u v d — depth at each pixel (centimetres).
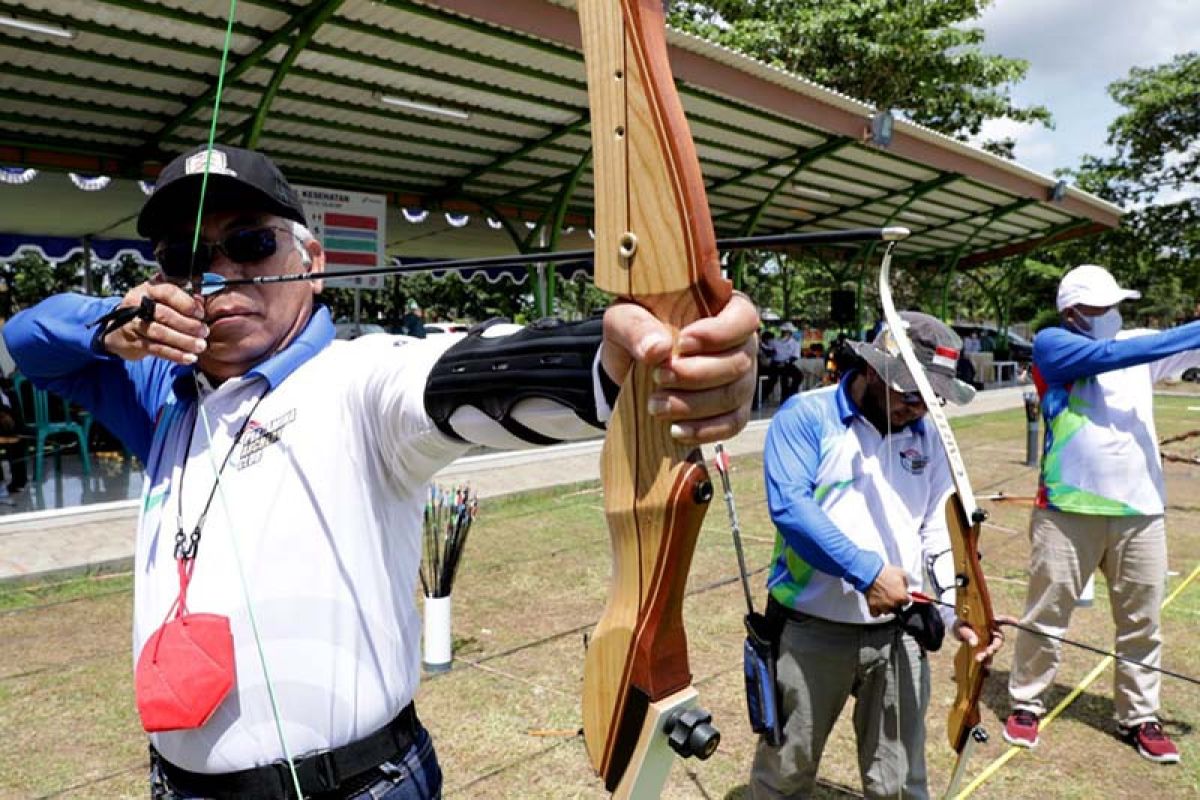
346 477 116
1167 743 292
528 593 464
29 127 727
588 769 281
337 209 819
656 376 70
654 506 78
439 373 101
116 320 114
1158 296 2725
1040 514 298
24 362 146
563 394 87
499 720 314
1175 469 915
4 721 312
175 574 120
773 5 1712
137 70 629
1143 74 2117
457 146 878
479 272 1203
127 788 268
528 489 723
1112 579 296
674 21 1576
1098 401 285
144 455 147
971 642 185
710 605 447
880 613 183
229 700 113
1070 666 377
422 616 421
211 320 118
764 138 969
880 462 197
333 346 128
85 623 416
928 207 1402
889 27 1653
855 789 274
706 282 68
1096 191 2202
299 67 656
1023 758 295
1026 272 2606
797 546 189
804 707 199
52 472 777
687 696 82
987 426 1291
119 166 809
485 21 562
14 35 558
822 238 65
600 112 74
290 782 112
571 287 2144
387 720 119
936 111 1886
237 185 117
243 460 119
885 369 185
